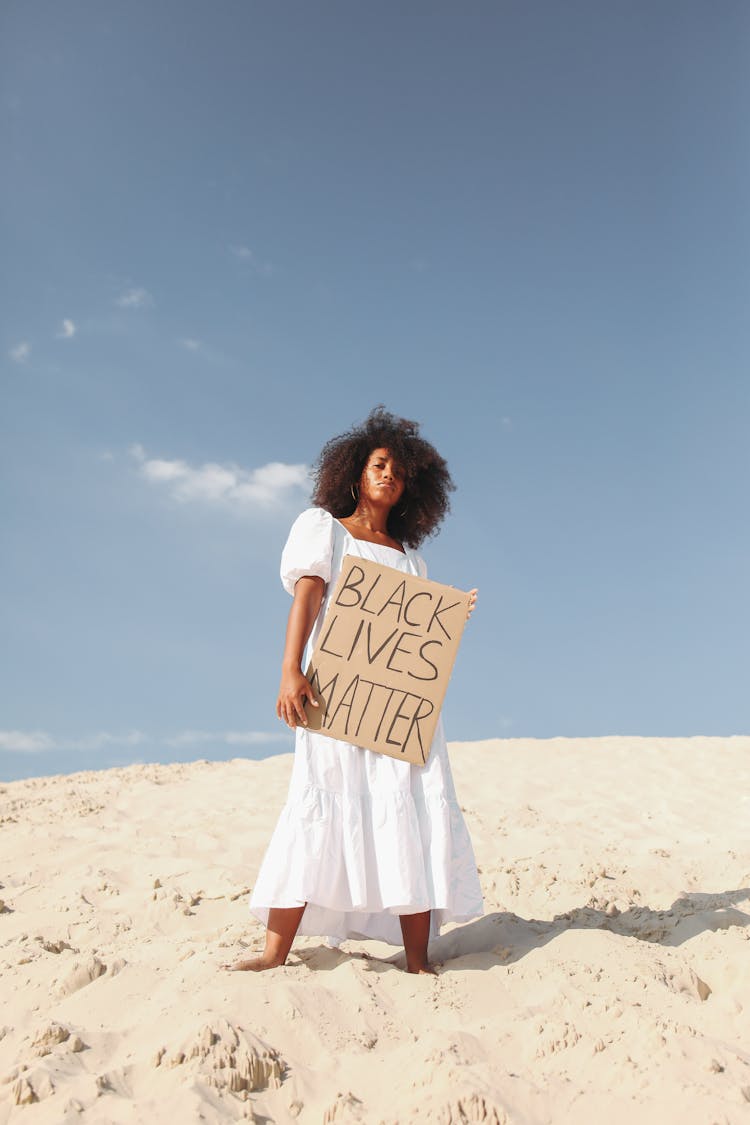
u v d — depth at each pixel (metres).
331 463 4.59
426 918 3.87
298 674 3.92
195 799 10.20
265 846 7.52
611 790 10.01
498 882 5.72
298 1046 3.01
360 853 3.76
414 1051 2.88
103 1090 2.66
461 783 10.56
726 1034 3.14
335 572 4.18
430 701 3.98
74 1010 3.37
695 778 10.51
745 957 3.65
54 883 6.46
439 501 4.84
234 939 4.49
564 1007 3.20
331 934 4.06
